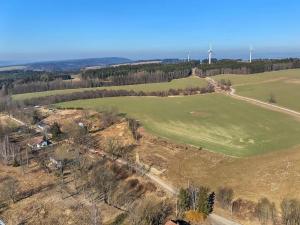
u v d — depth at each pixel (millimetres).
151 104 188250
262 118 164125
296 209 86188
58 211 97312
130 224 88812
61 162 124562
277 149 125000
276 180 99312
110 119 161750
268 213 87625
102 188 106125
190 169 115562
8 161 131500
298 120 160375
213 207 94688
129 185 109562
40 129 167750
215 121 160250
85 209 97375
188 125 155250
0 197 105125
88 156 131250
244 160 117125
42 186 111812
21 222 93312
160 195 102312
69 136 151875
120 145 137625
